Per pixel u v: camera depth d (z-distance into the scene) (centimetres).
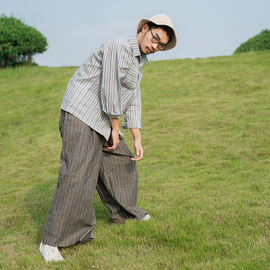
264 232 213
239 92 891
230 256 186
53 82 1353
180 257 187
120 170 247
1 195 414
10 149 700
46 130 822
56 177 483
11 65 1794
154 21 210
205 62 1352
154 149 580
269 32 1711
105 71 208
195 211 267
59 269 190
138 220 251
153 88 1061
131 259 195
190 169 451
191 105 817
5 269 197
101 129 220
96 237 232
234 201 282
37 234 259
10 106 1084
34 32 1797
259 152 470
